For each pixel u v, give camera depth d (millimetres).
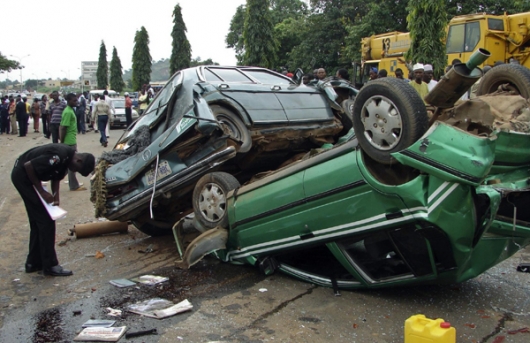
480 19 13477
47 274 5523
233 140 5875
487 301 4633
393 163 3979
